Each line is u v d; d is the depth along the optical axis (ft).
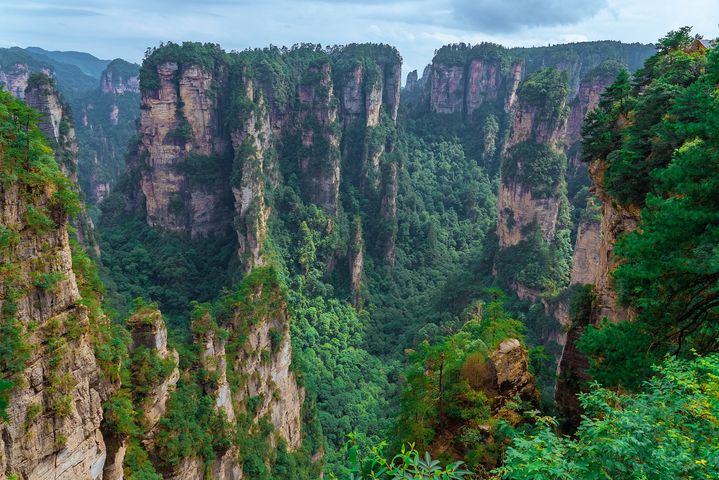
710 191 49.88
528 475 29.53
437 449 72.59
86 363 73.10
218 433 117.80
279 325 176.24
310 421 205.05
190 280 307.99
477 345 87.66
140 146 344.28
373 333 324.19
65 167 276.00
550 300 233.76
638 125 94.79
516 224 299.17
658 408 34.09
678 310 55.36
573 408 91.30
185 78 318.24
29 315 64.08
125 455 89.30
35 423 63.77
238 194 295.48
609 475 28.89
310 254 343.05
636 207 92.32
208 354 123.65
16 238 61.87
